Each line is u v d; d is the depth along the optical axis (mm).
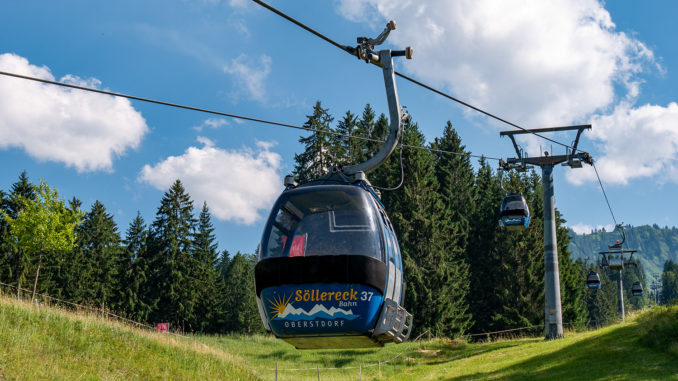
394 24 12469
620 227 54938
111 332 25734
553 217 34531
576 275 69250
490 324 61938
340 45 12258
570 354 25359
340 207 9867
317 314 9273
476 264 69312
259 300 9711
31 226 46562
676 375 18125
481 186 86500
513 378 23344
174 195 77812
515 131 34500
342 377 35250
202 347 29938
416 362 40219
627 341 24609
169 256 75250
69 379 18797
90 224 84438
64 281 74688
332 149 72750
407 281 55844
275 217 9953
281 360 42438
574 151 34062
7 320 22562
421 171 62469
